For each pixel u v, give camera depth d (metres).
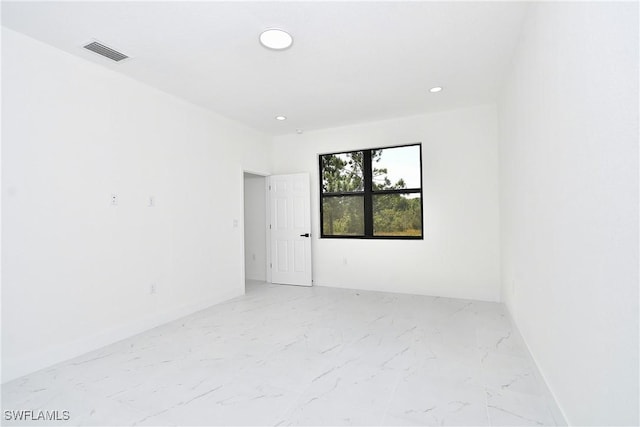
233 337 3.12
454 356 2.62
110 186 3.08
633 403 1.00
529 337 2.49
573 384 1.54
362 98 3.96
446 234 4.53
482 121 4.32
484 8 2.24
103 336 2.96
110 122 3.10
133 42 2.62
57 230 2.66
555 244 1.78
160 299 3.54
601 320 1.23
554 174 1.76
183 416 1.88
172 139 3.77
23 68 2.47
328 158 5.46
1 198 2.34
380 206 5.07
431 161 4.61
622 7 1.01
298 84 3.51
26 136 2.49
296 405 1.98
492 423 1.78
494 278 4.27
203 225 4.17
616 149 1.07
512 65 2.98
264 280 5.86
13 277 2.39
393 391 2.12
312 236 5.43
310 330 3.28
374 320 3.56
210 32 2.49
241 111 4.38
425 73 3.29
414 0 2.14
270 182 5.66
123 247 3.18
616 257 1.09
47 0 2.06
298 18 2.32
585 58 1.32
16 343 2.40
